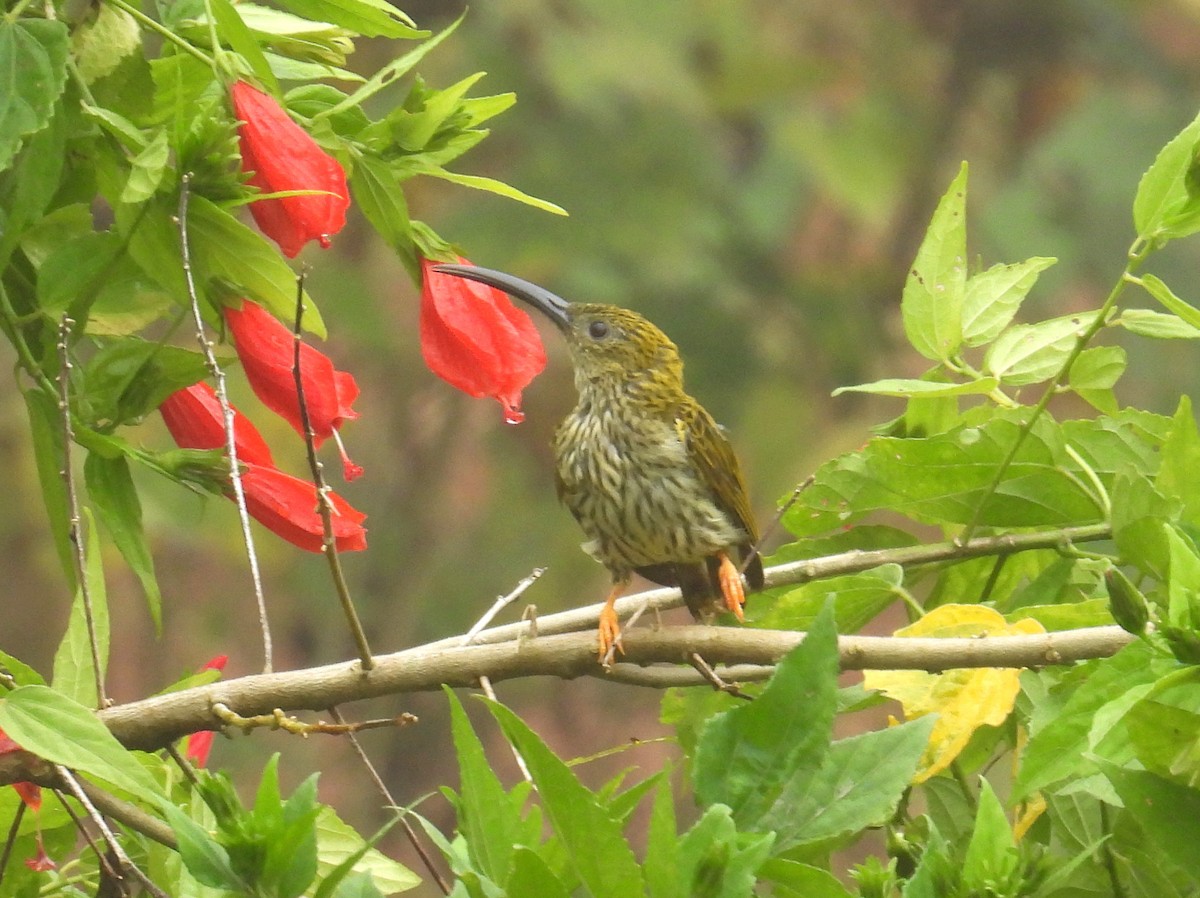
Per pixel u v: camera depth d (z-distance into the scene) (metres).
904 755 6.15
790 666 6.14
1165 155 6.28
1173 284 12.10
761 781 6.14
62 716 6.16
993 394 6.36
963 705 6.27
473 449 11.29
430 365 6.25
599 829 6.11
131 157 6.24
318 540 6.24
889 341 11.87
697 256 11.06
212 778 6.12
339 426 6.24
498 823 6.13
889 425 6.40
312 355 6.23
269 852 6.11
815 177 11.92
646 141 11.16
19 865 6.27
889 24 12.64
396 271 11.62
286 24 6.28
